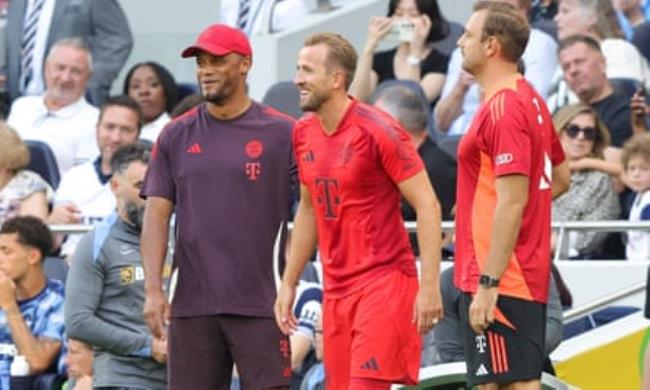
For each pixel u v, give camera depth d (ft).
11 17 150.10
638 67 133.08
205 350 91.56
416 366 88.69
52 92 140.97
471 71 85.81
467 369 85.87
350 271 88.38
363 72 130.72
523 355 84.23
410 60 134.31
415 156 87.35
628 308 112.27
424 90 134.21
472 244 84.84
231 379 94.07
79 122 140.87
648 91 132.87
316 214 89.20
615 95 131.23
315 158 88.48
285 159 90.68
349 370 89.40
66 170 139.95
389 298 87.66
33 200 126.82
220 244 90.53
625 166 120.78
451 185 123.85
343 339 89.20
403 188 87.35
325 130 88.28
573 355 105.70
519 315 84.07
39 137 140.05
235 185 90.48
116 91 147.64
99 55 146.92
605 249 122.93
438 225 87.20
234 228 90.48
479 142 84.28
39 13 148.56
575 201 121.80
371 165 87.20
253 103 91.45
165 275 101.65
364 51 131.64
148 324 91.61
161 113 138.92
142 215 99.30
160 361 99.25
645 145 120.06
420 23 134.00
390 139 86.69
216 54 89.15
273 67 144.66
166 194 91.56
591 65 130.72
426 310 86.79
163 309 91.15
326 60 87.35
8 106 149.38
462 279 85.30
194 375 91.71
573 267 114.21
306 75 87.45
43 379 111.14
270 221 90.79
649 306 92.27
